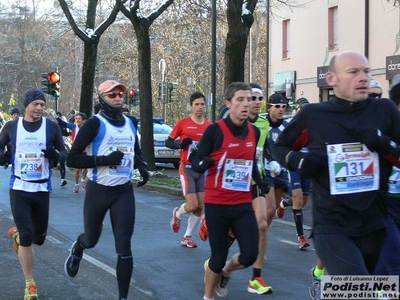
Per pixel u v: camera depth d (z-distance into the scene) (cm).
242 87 567
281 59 3341
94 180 591
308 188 898
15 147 623
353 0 2767
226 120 570
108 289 668
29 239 612
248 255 556
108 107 593
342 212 403
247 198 570
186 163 888
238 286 686
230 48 1630
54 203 1355
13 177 624
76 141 585
